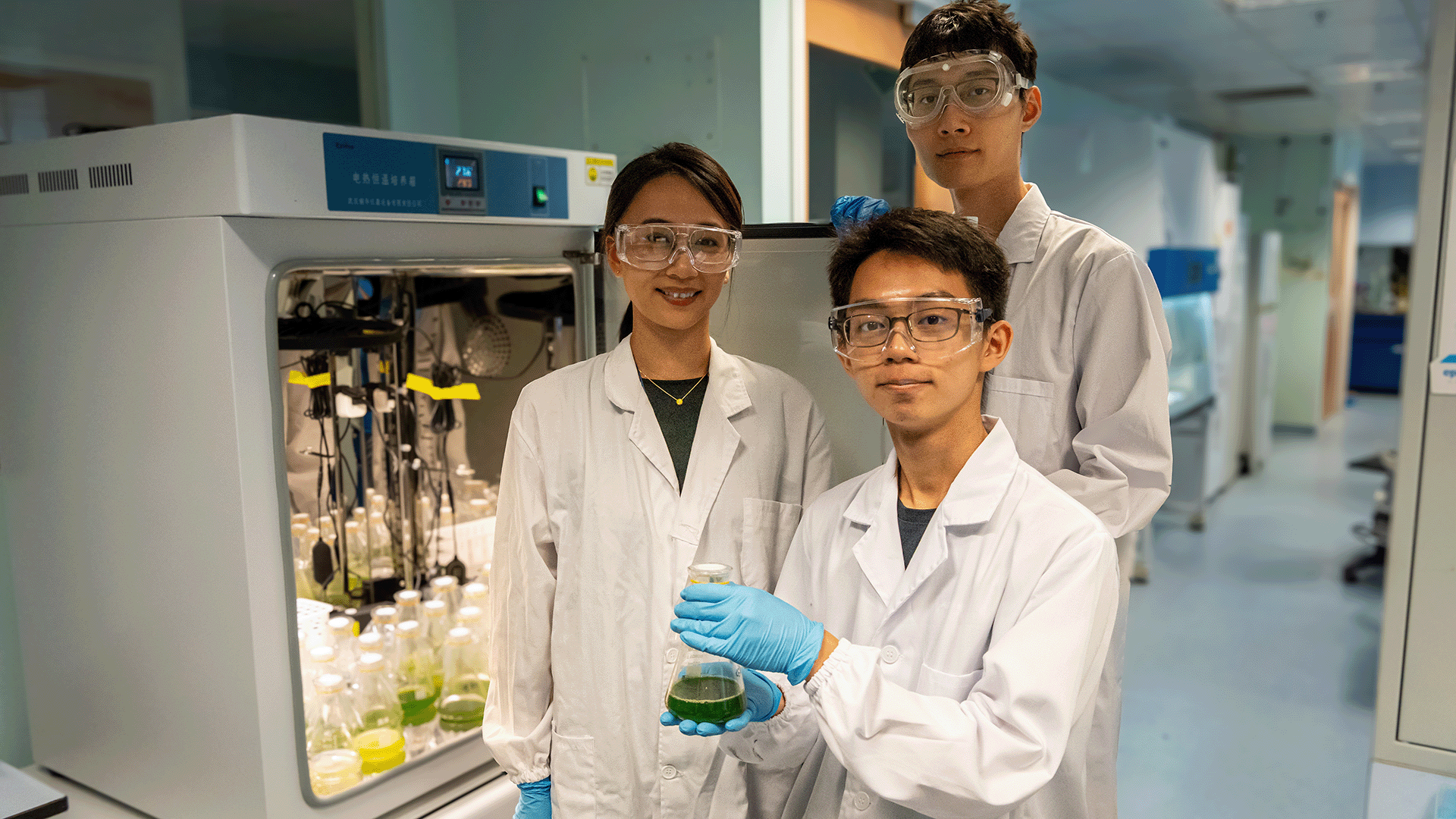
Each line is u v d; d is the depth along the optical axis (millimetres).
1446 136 1867
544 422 1346
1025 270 1416
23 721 1861
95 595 1598
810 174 2580
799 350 1535
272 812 1395
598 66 2566
